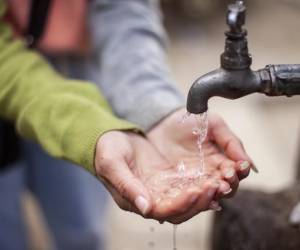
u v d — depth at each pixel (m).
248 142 2.48
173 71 3.25
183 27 3.82
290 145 2.45
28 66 1.09
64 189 1.44
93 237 1.50
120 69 1.16
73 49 1.30
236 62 0.82
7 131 1.38
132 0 1.27
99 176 0.93
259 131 2.56
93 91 1.05
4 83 1.08
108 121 0.95
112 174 0.89
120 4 1.25
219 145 0.97
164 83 1.11
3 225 1.52
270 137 2.52
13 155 1.42
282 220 1.07
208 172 0.93
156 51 1.19
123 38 1.20
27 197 2.21
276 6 4.18
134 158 0.95
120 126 0.95
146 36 1.22
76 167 1.42
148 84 1.10
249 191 1.13
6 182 1.46
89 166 0.94
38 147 1.41
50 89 1.04
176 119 1.00
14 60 1.10
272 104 2.77
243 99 2.82
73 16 1.28
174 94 1.10
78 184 1.44
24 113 1.04
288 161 2.32
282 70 0.82
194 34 3.74
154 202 0.87
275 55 3.41
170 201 0.86
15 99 1.07
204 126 0.92
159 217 0.86
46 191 1.46
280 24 3.89
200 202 0.84
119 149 0.92
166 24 3.85
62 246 1.51
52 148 0.99
